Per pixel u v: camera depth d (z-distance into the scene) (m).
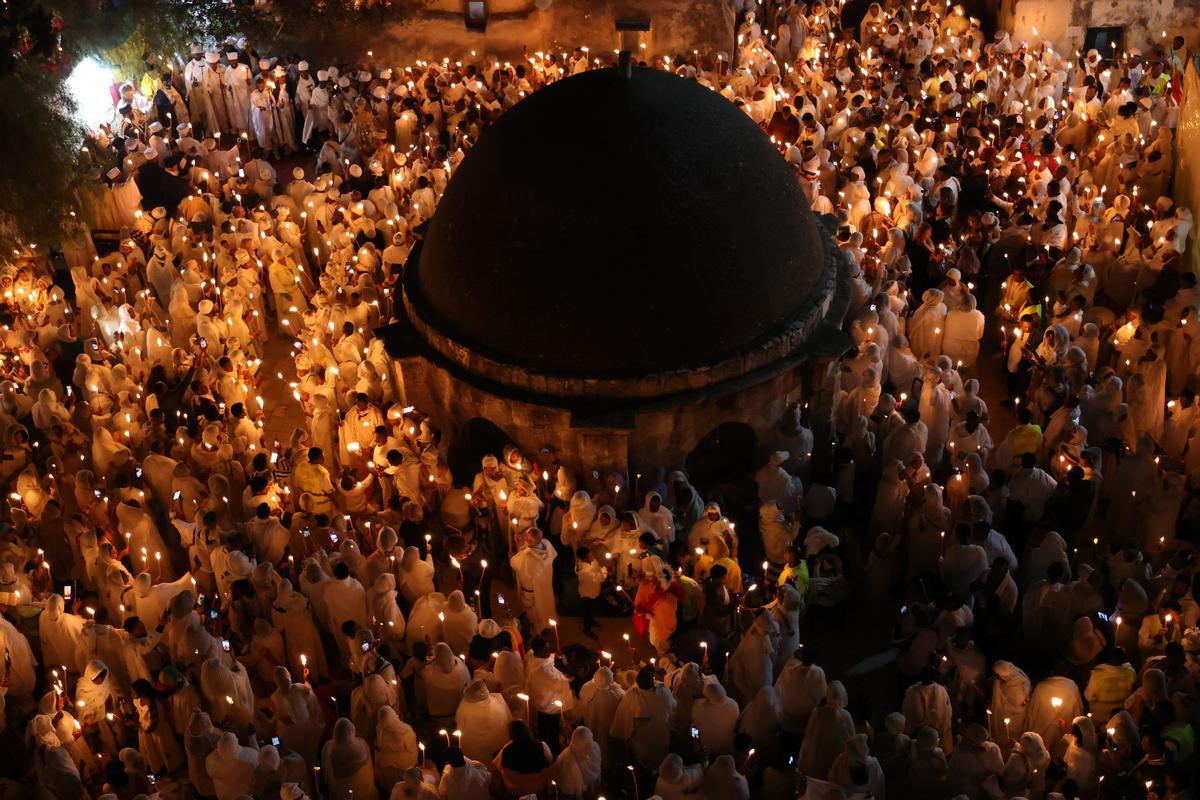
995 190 23.94
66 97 22.44
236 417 19.16
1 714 15.43
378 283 23.50
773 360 18.16
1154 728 13.68
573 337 17.64
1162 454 18.47
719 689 14.00
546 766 13.62
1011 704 14.38
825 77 28.75
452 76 29.23
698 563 16.45
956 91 27.89
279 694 14.64
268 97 29.19
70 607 17.83
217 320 22.08
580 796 13.46
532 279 17.69
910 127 25.39
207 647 15.27
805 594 16.50
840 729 13.61
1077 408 18.06
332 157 27.81
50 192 21.91
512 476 17.88
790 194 18.72
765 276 18.06
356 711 14.98
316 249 24.38
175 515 18.28
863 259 21.97
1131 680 14.30
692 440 18.23
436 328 18.70
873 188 24.89
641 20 30.34
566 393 17.78
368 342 21.17
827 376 18.80
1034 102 28.30
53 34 20.53
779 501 18.00
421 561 16.66
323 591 16.23
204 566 17.38
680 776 13.05
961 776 13.41
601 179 17.45
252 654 16.14
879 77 28.39
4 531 17.27
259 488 17.95
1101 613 15.27
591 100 17.94
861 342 19.89
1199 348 19.97
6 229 22.31
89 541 17.17
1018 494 17.11
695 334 17.69
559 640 17.22
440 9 30.92
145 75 29.45
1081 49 30.33
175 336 22.52
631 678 14.77
